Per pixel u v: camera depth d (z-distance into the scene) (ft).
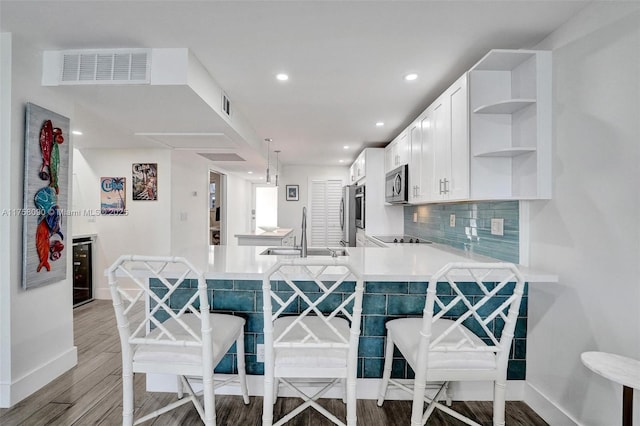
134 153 14.07
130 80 6.75
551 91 6.06
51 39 6.46
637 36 4.46
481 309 6.64
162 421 6.07
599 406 5.08
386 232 15.35
